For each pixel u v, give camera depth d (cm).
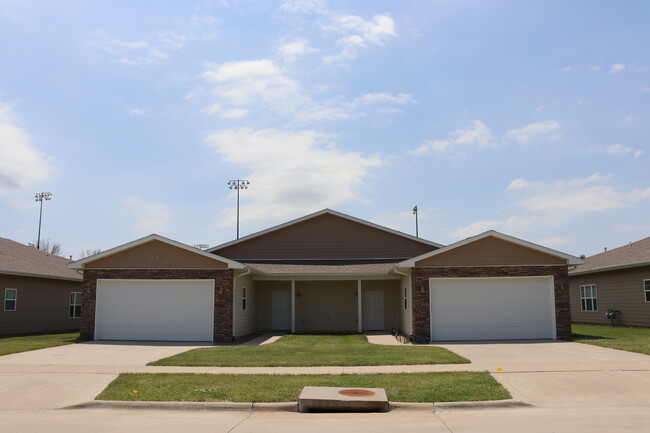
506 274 2111
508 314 2112
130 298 2161
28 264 2753
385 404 999
